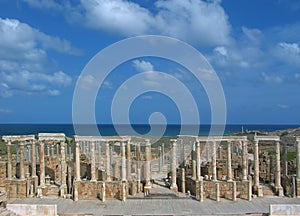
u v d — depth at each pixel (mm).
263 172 60000
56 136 51938
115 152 68688
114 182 50125
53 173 60156
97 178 55500
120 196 49375
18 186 50250
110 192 50062
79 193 49875
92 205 46156
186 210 43188
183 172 53031
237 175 56750
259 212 41781
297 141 51312
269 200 48531
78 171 50594
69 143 74812
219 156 63406
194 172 52625
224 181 50031
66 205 46188
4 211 38969
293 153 75062
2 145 92875
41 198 49938
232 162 59156
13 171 56094
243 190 49562
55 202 47719
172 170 53094
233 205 45656
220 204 46156
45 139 51875
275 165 52875
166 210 43281
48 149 67688
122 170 50500
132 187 51094
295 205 39469
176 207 44719
